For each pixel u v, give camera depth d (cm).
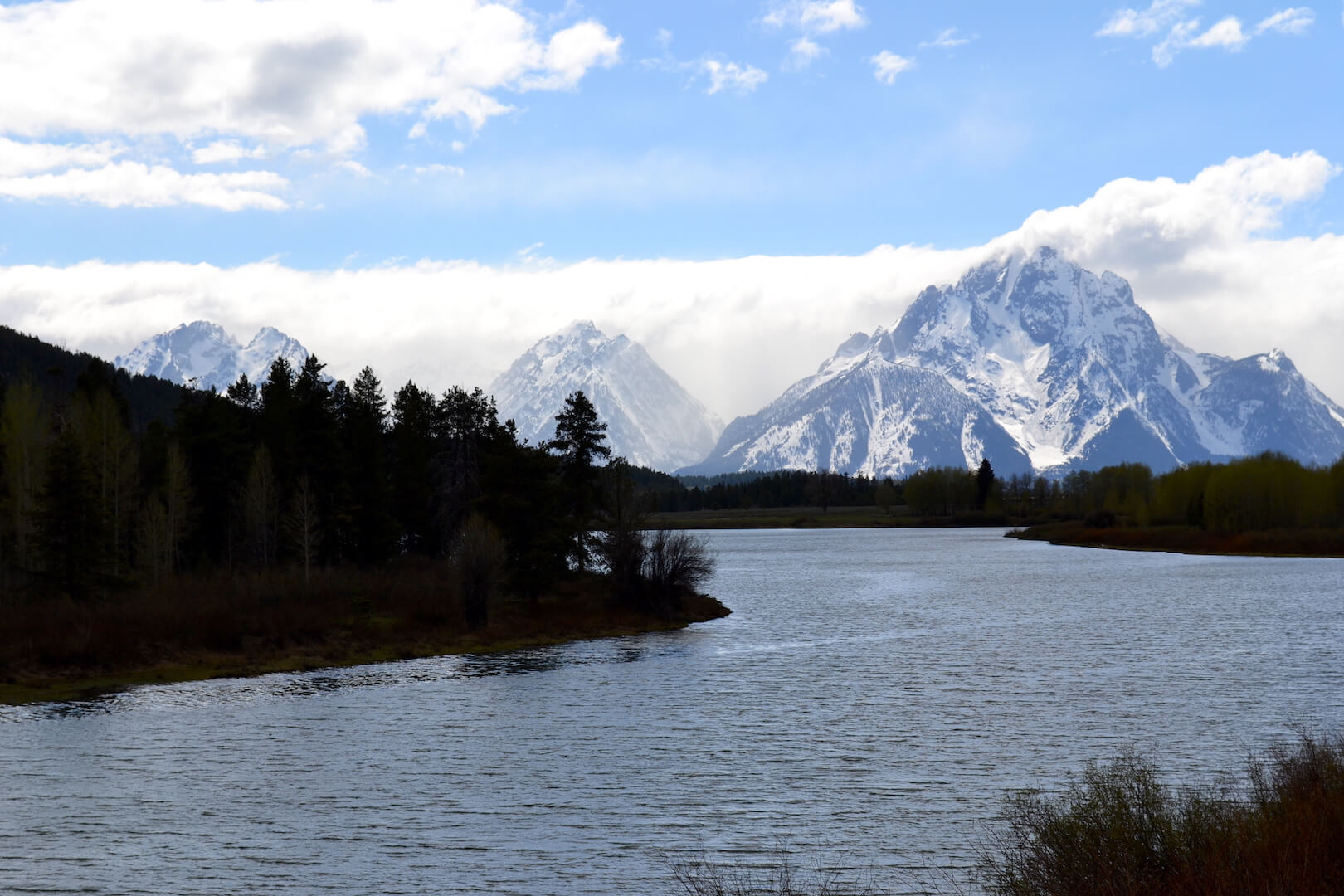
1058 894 1917
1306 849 1730
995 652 6469
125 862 2778
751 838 2936
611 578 8381
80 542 7081
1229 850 1825
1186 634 7188
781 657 6344
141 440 11981
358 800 3334
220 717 4600
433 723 4472
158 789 3462
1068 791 3259
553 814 3177
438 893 2561
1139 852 1938
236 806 3269
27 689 5203
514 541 8144
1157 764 3597
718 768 3694
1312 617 8056
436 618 7412
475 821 3122
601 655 6475
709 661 6184
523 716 4603
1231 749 3806
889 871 2644
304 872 2702
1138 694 4975
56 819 3152
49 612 6378
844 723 4422
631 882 2619
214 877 2669
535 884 2609
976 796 3281
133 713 4678
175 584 7906
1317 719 4325
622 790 3431
